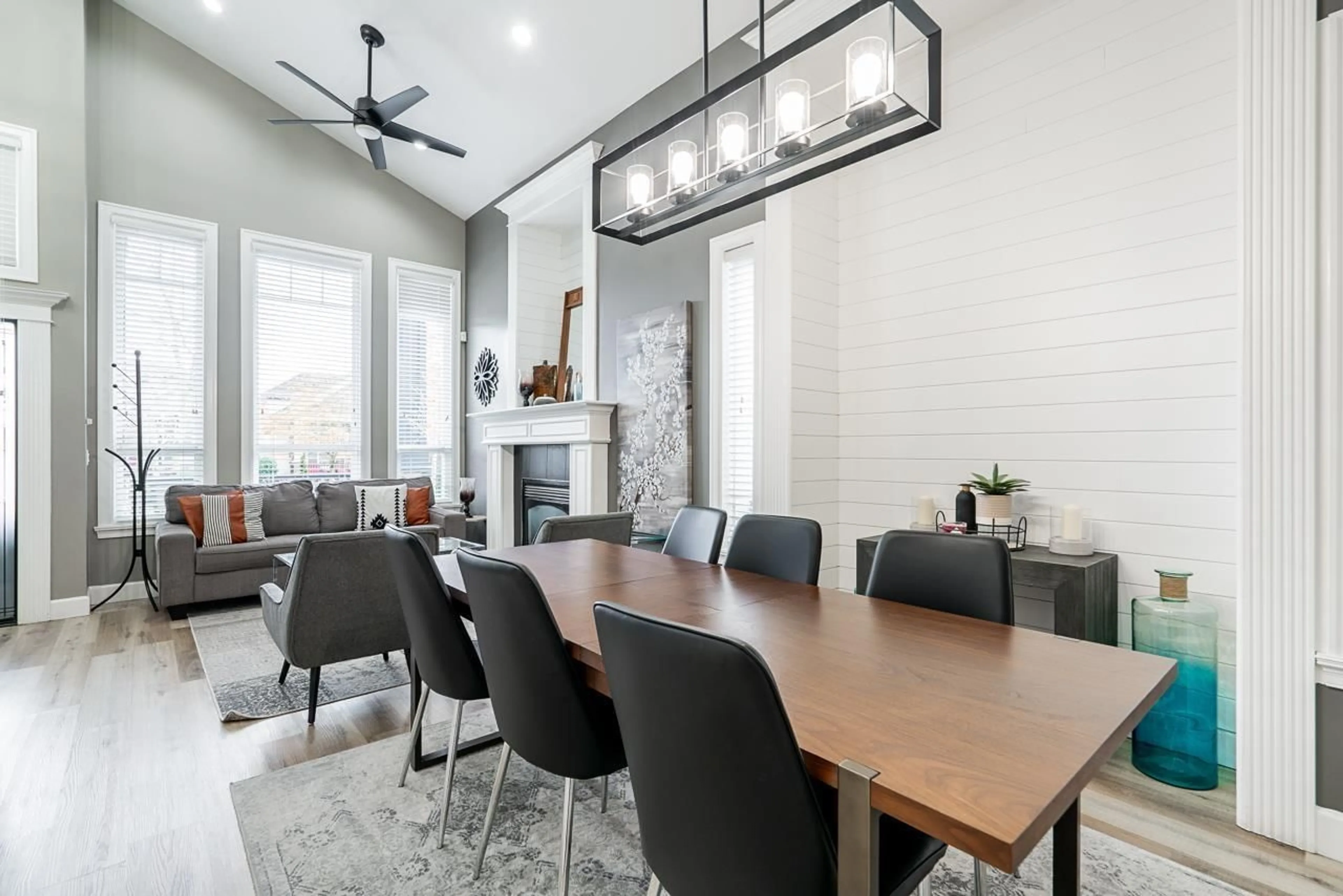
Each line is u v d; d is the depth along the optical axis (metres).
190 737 2.50
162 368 4.88
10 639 3.72
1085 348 2.66
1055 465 2.74
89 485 4.55
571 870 1.73
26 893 1.63
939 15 2.91
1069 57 2.70
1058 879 1.06
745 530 2.34
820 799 1.13
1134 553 2.51
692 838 0.97
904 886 1.04
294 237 5.47
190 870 1.72
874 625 1.54
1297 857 1.77
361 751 2.40
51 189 4.07
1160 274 2.46
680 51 3.88
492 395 6.03
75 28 4.15
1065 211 2.72
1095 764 0.89
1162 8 2.46
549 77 4.39
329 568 2.54
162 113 4.87
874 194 3.40
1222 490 2.32
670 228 2.45
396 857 1.78
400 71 4.73
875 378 3.39
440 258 6.35
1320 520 1.78
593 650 1.34
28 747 2.41
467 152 5.46
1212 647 2.20
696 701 0.89
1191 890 1.64
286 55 4.84
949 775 0.83
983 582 1.68
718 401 3.71
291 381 5.47
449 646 1.79
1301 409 1.80
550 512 5.18
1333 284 1.76
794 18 3.12
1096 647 1.37
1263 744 1.87
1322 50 1.77
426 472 6.27
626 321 4.36
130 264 4.75
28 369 3.99
